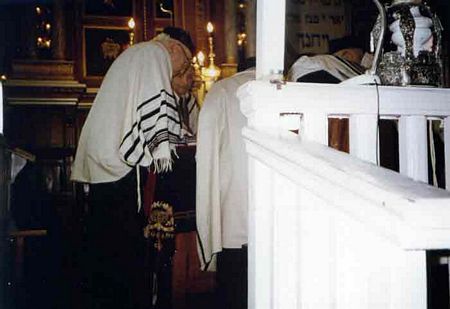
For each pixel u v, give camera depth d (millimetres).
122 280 3342
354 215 768
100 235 3377
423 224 619
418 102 1696
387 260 742
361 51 3770
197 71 6621
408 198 641
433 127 2086
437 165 2135
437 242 628
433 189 682
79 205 6637
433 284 1855
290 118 1599
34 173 6938
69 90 7164
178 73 3664
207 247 3049
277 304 1318
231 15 7672
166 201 3354
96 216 3391
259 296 1462
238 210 3080
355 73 2865
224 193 3090
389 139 2449
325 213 987
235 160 3076
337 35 7184
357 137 1653
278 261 1303
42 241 5969
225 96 3104
